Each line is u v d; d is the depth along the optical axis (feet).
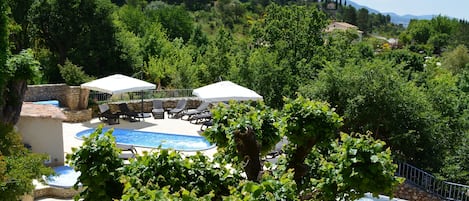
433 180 46.34
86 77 91.04
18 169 26.43
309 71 94.48
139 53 140.97
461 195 44.52
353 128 54.80
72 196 40.29
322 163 22.63
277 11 122.42
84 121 70.79
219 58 124.36
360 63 64.64
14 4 118.32
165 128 68.49
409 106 53.01
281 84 88.58
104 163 17.89
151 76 120.78
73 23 121.39
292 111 22.95
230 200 13.32
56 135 48.19
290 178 15.55
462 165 48.96
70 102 72.23
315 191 21.86
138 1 280.72
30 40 122.01
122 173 17.79
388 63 59.47
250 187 13.67
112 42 126.72
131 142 61.77
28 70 39.52
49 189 40.16
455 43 320.70
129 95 83.92
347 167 19.79
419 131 52.39
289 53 110.01
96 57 122.72
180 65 117.19
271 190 14.26
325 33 120.98
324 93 57.67
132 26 187.93
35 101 73.87
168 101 83.46
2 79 36.94
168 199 12.84
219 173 18.62
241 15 341.21
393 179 19.85
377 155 19.75
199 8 342.44
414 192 46.32
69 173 45.34
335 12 509.35
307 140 22.54
